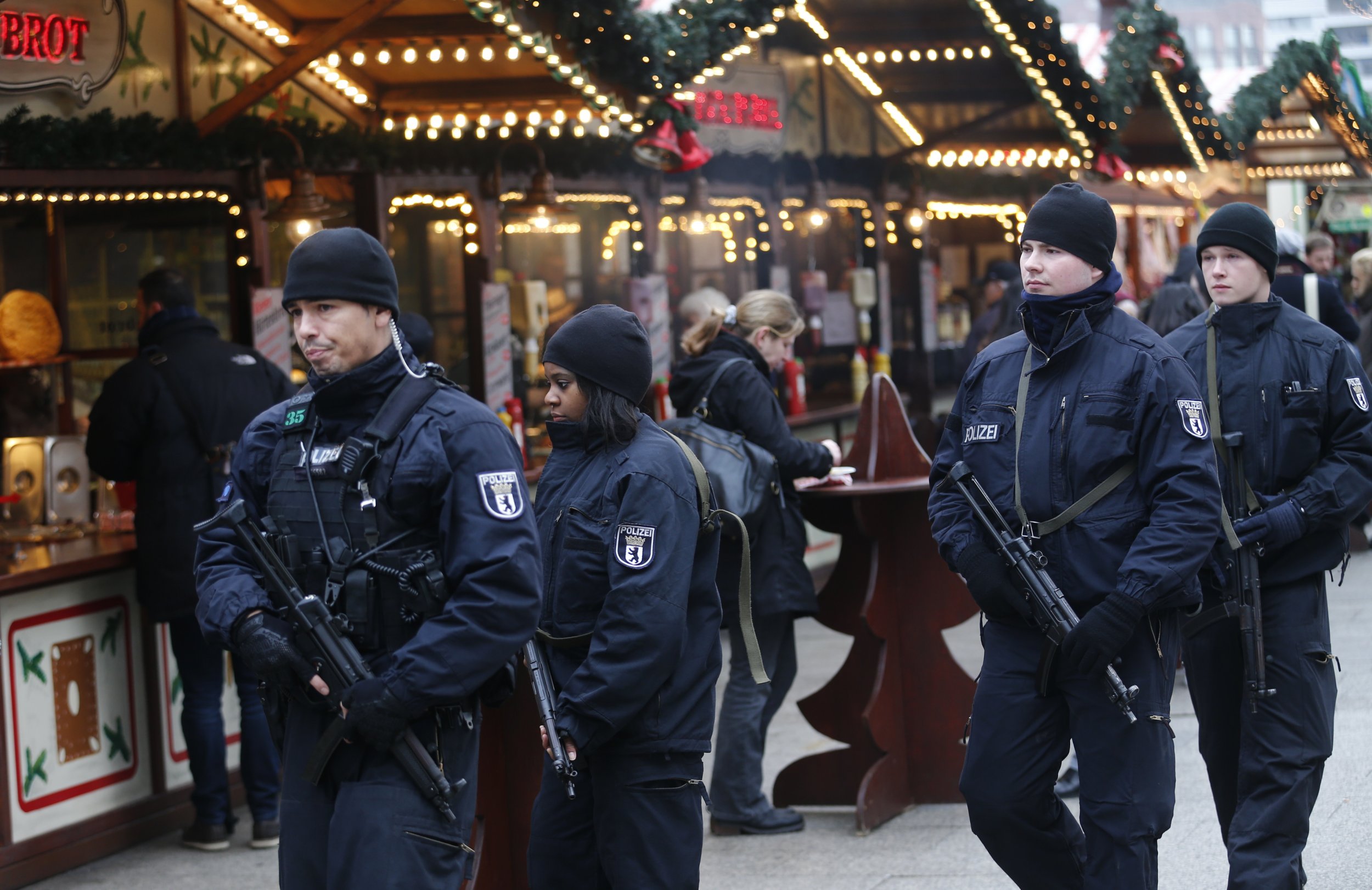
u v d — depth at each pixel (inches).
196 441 235.0
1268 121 609.3
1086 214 146.9
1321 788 221.3
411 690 117.5
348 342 124.6
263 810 235.0
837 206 455.5
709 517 148.7
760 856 210.8
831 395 467.5
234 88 288.8
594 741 138.6
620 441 147.1
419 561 122.0
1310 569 167.3
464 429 124.0
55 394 318.7
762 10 299.7
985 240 561.0
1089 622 138.4
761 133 411.2
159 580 230.7
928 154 468.4
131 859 231.1
